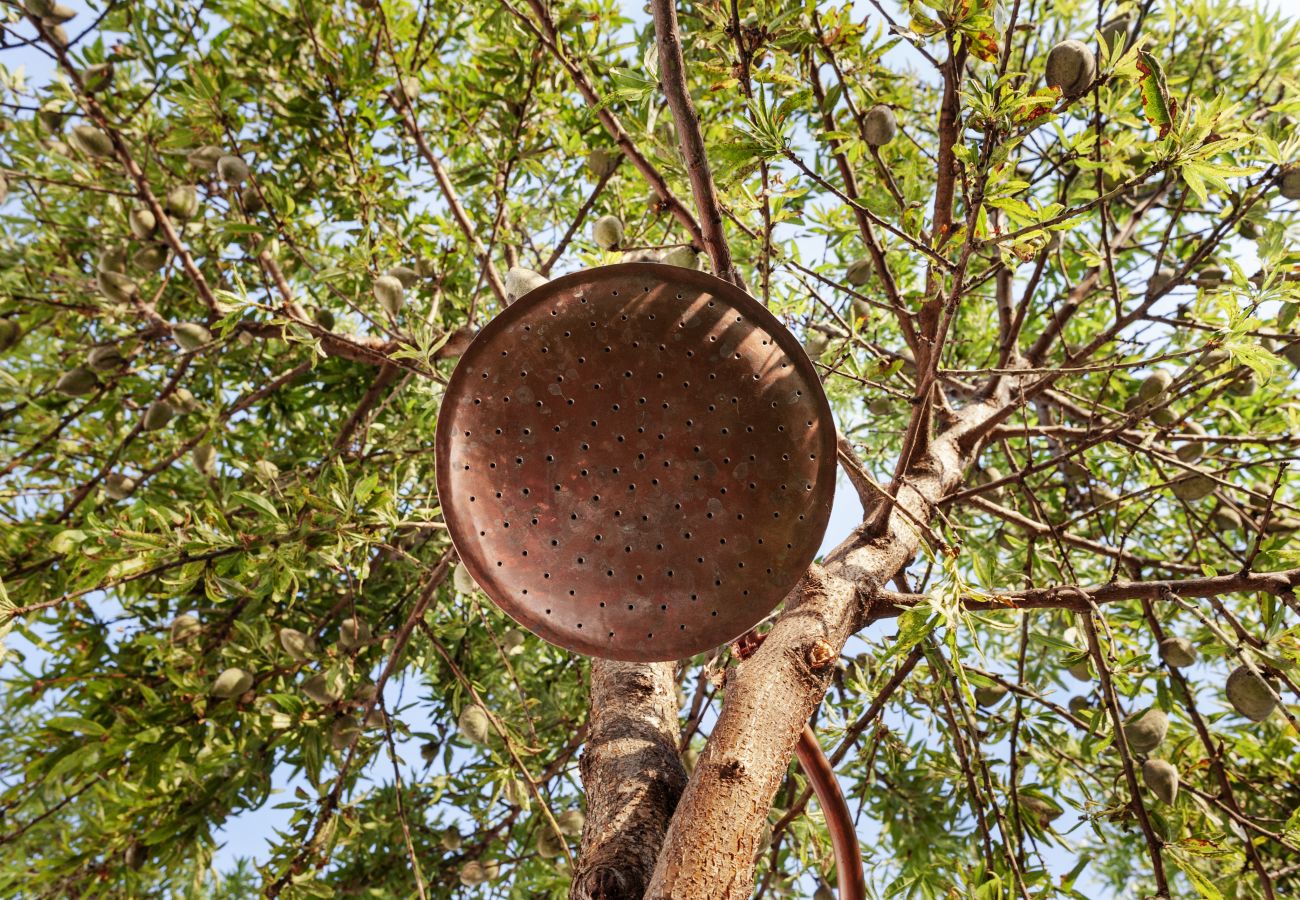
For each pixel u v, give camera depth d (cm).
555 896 393
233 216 360
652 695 212
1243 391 310
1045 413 430
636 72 209
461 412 155
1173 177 308
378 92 390
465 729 331
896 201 244
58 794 385
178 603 431
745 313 156
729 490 152
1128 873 406
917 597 206
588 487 154
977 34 172
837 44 219
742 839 147
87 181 410
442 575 323
